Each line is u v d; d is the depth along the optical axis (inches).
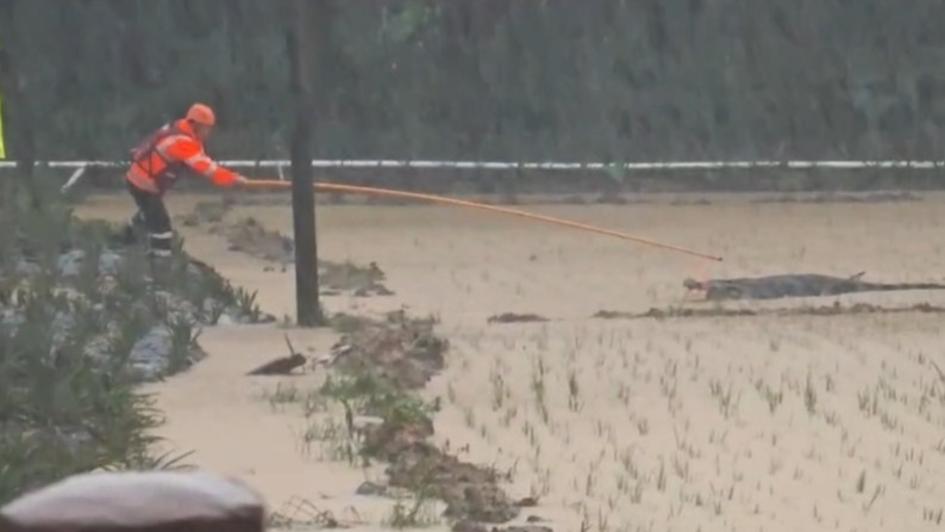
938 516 1432.1
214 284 2598.4
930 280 3137.3
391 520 1293.1
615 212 4106.8
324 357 2082.9
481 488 1424.7
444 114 4690.0
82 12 4562.0
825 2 4904.0
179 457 1478.8
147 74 4576.8
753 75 4842.5
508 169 4446.4
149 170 2694.4
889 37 4906.5
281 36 4621.1
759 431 1777.8
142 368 1963.6
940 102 4815.5
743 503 1454.2
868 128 4795.8
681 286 3065.9
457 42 4744.1
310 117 2447.1
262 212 3961.6
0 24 4503.0
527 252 3499.0
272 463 1507.1
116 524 188.1
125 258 2573.8
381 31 4704.7
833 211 4175.7
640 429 1769.2
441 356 2170.3
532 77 4734.3
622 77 4778.5
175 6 4633.4
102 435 1520.7
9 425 1529.3
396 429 1632.6
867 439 1756.9
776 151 4739.2
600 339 2354.8
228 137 4480.8
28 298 2166.6
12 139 4345.5
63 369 1717.5
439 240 3661.4
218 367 2038.6
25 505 190.4
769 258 3405.5
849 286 2994.6
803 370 2129.7
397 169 4407.0
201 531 189.5
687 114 4753.9
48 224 2751.0
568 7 4820.4
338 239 3654.0
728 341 2351.1
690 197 4414.4
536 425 1772.9
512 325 2511.1
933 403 1946.4
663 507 1427.2
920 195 4507.9
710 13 4864.7
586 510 1396.4
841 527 1369.3
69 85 4520.2
